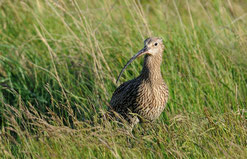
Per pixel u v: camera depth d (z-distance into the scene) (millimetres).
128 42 15523
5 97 14414
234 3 19594
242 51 14602
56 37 17172
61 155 10094
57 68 15062
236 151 9930
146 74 11766
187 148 10492
